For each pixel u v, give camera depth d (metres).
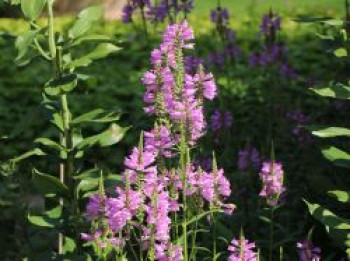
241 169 2.13
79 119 1.75
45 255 1.83
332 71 3.05
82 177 1.74
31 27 1.71
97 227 1.58
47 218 1.76
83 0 6.48
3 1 1.76
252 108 3.19
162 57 1.60
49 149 1.87
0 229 1.95
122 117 3.53
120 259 1.58
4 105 3.90
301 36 5.22
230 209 1.69
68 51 1.79
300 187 2.25
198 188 1.65
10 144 3.33
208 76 1.65
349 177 2.20
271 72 3.01
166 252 1.53
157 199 1.50
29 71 4.45
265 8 6.86
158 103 1.60
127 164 1.50
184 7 2.55
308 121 2.68
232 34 3.06
